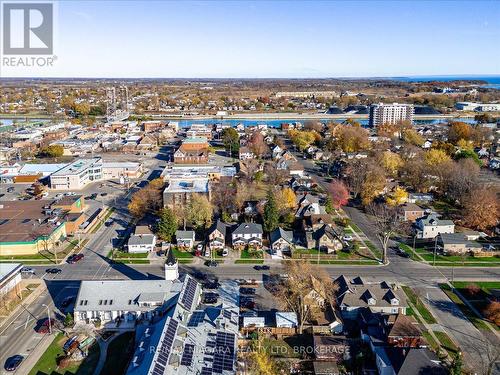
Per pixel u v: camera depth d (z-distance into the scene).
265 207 113.06
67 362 63.31
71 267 95.38
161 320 66.56
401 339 65.88
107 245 107.25
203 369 57.16
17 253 101.88
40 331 71.06
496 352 65.69
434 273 92.94
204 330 65.38
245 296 82.62
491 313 75.62
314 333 71.38
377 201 139.00
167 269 79.50
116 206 137.00
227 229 114.62
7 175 168.62
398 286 86.44
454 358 60.97
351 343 68.25
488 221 114.50
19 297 82.38
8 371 61.75
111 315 73.25
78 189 156.25
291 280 78.69
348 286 80.12
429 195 142.62
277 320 72.81
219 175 155.12
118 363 63.47
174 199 124.31
